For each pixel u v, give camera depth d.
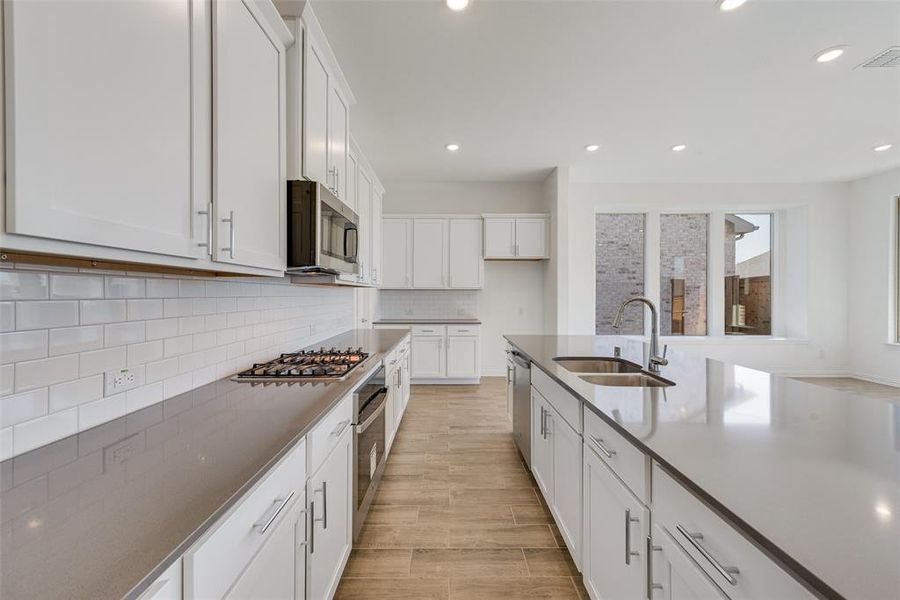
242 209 1.25
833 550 0.55
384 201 5.55
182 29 0.96
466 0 2.03
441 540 1.92
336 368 1.83
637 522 1.08
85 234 0.69
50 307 0.93
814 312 5.43
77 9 0.68
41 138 0.62
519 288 5.60
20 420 0.87
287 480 1.01
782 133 3.75
